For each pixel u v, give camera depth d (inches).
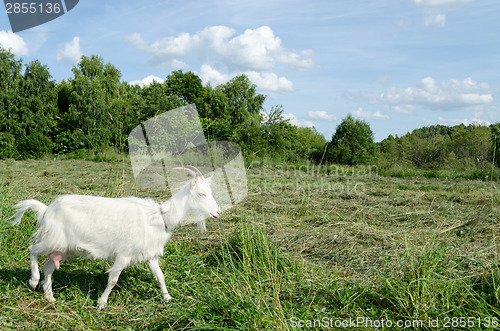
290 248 242.5
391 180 637.3
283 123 877.2
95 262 203.5
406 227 311.9
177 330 143.7
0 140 1226.0
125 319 156.4
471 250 228.7
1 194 257.6
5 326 138.9
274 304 144.6
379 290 169.2
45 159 939.3
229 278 175.0
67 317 150.5
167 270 203.6
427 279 157.5
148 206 169.9
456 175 709.3
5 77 1318.9
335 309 160.1
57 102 1534.2
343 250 239.5
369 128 969.5
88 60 1860.2
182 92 1734.7
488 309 149.0
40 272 189.8
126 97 1478.8
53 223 158.9
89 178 527.8
